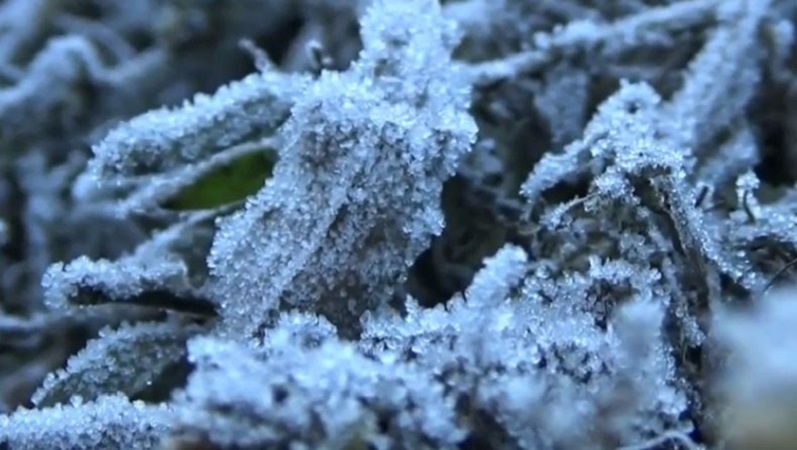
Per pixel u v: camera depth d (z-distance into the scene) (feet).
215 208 0.79
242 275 0.73
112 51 0.95
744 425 0.64
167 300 0.76
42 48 0.95
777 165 0.83
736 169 0.80
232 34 0.93
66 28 0.96
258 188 0.79
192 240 0.79
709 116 0.80
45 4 0.95
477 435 0.65
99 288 0.76
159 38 0.94
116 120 0.92
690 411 0.69
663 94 0.83
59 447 0.70
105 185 0.83
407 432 0.64
